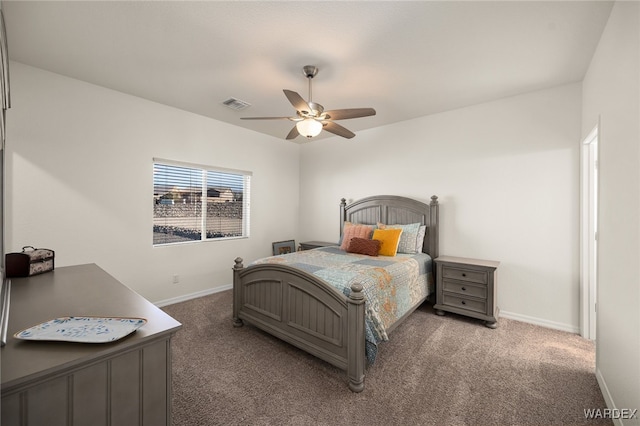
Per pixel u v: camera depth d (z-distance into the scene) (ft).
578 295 9.46
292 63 8.37
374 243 11.46
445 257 11.66
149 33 7.02
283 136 16.39
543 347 8.43
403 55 7.90
